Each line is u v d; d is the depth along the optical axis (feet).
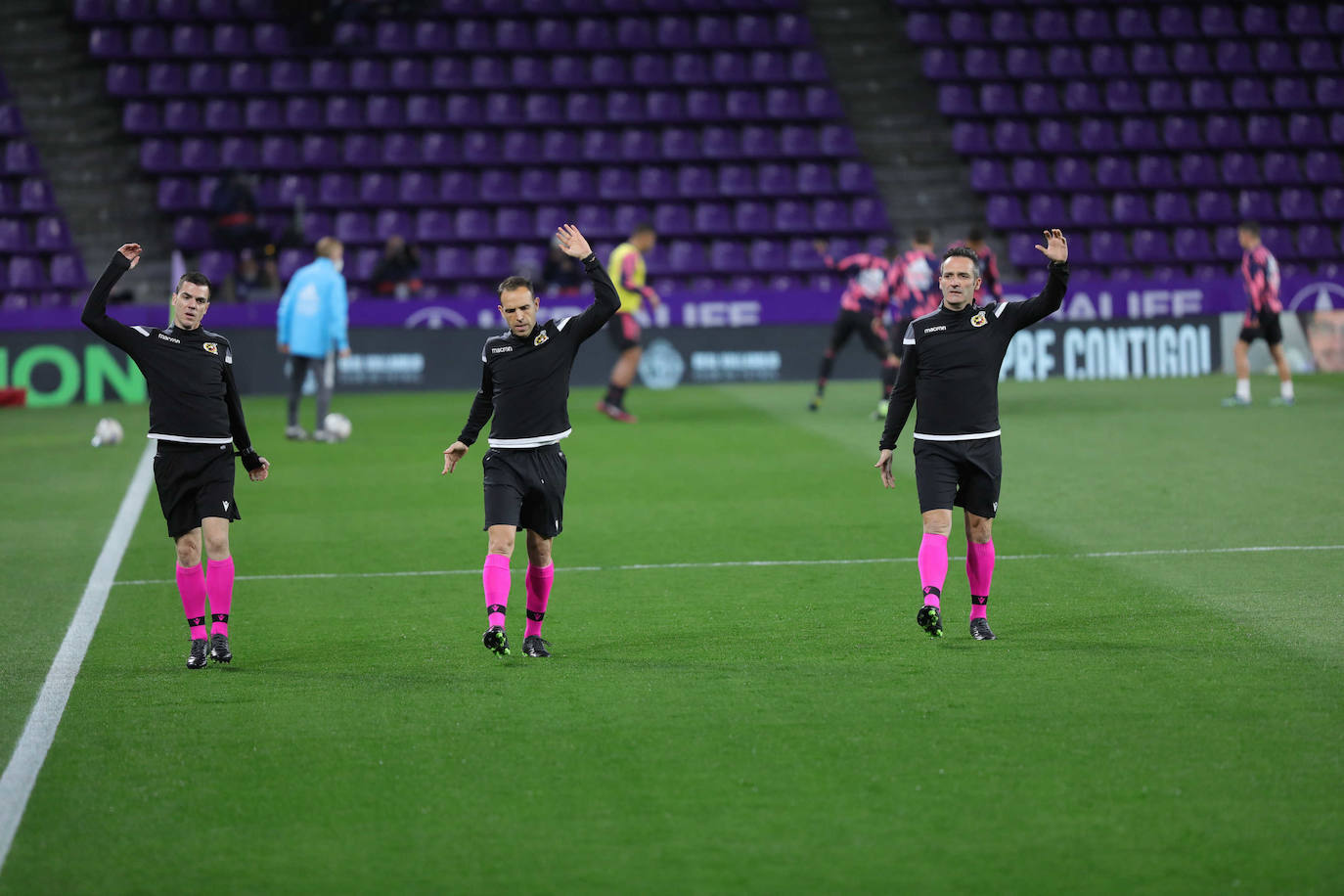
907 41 339.57
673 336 255.09
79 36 326.44
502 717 66.90
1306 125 324.39
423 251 302.25
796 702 68.44
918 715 65.98
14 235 291.17
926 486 79.05
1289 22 337.52
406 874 49.26
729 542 112.88
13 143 301.43
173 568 106.52
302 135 316.19
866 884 47.83
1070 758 59.57
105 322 77.51
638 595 94.68
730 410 212.02
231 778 59.00
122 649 82.07
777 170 313.12
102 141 313.73
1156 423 184.24
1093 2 338.13
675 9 333.21
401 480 148.56
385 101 317.22
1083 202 311.27
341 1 323.16
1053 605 89.15
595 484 143.43
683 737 63.46
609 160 311.88
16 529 123.44
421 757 61.21
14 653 81.00
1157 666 73.77
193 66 318.65
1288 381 203.21
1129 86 327.26
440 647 81.35
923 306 189.57
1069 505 125.70
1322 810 53.47
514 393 76.89
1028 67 331.57
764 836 51.98
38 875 49.57
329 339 181.57
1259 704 66.64
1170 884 47.44
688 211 307.37
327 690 72.23
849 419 198.29
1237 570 98.02
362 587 98.58
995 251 312.50
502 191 308.19
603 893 47.47
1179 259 306.96
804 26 334.24
